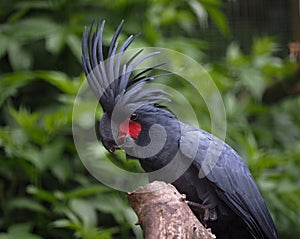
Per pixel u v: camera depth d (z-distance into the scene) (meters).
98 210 10.61
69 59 11.18
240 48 13.09
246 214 7.42
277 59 12.34
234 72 12.00
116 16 11.15
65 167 10.29
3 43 10.96
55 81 9.99
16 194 10.59
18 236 9.76
